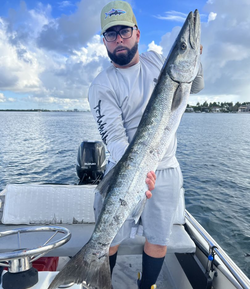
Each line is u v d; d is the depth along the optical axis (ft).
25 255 4.52
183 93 6.38
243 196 23.73
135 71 7.18
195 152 47.91
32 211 9.23
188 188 25.95
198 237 8.65
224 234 16.94
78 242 8.24
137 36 7.12
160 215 7.09
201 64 7.39
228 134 84.17
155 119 6.21
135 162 6.10
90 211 9.36
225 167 35.58
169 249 8.16
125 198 6.03
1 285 4.81
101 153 18.13
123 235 7.47
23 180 30.07
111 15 6.56
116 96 7.20
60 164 37.11
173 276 9.50
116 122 7.15
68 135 76.18
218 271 7.21
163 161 7.16
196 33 6.40
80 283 5.49
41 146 54.29
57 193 9.33
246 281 6.31
